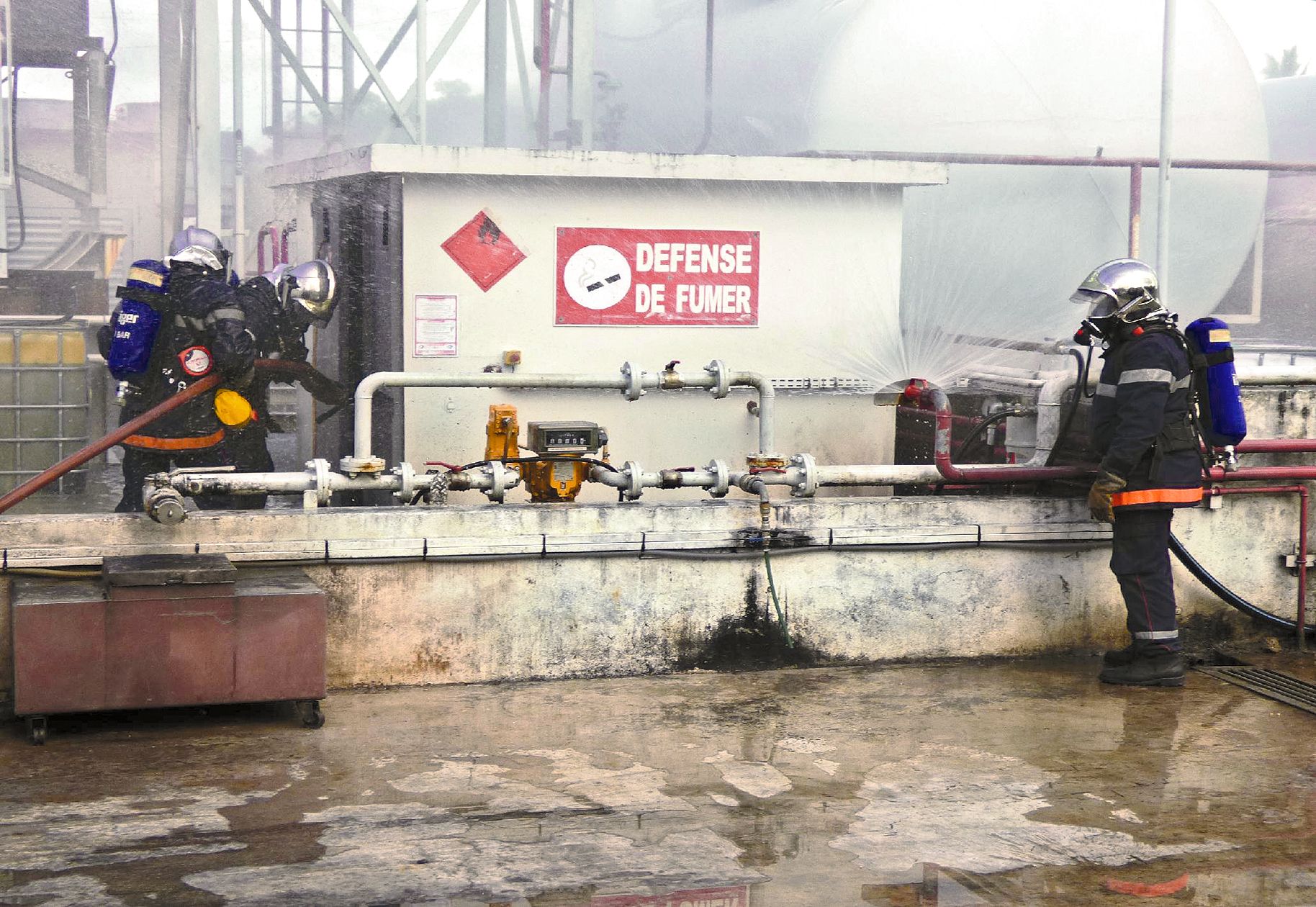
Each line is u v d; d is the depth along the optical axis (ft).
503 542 16.66
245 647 14.49
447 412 20.07
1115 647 19.27
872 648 18.34
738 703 16.35
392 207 20.01
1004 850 11.79
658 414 20.84
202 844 11.42
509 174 19.56
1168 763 14.44
